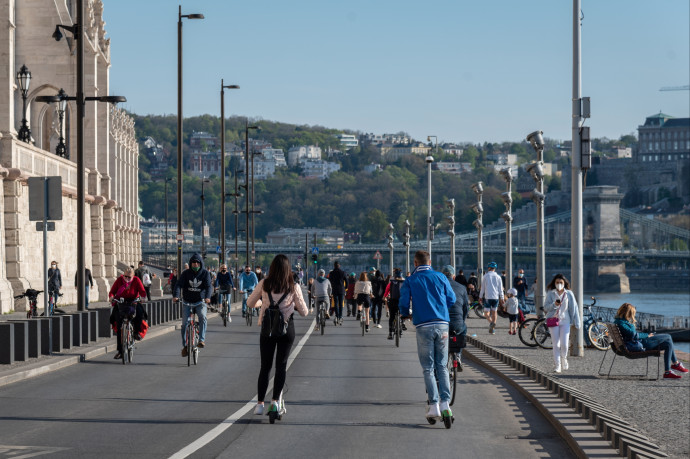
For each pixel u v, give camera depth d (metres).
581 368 30.75
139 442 15.95
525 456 15.40
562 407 19.89
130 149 140.00
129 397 21.91
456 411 20.69
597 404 19.30
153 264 185.62
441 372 18.67
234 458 14.73
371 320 64.62
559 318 29.39
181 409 20.03
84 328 35.16
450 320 20.98
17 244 58.41
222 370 28.55
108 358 31.92
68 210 73.25
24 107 62.88
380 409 20.70
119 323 30.39
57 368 28.39
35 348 29.67
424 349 18.64
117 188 130.12
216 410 19.95
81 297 37.41
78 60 39.03
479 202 88.94
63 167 71.12
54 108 88.75
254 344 40.00
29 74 62.38
